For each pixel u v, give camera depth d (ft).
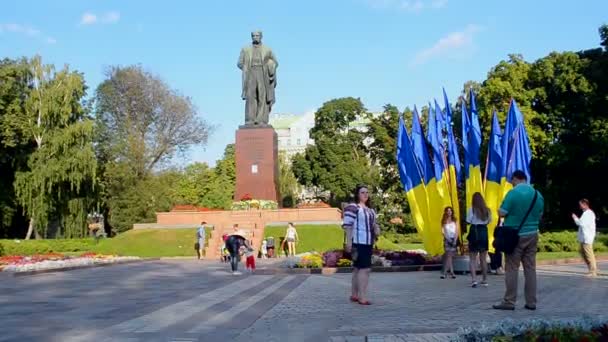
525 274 34.40
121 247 127.24
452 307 36.19
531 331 20.61
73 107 167.53
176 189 216.54
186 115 225.97
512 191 34.27
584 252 57.11
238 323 31.37
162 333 28.45
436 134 69.00
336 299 41.88
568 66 155.74
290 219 135.95
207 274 70.28
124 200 180.55
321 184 227.20
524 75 164.04
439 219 66.95
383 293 45.39
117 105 221.46
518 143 65.98
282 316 33.78
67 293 48.96
